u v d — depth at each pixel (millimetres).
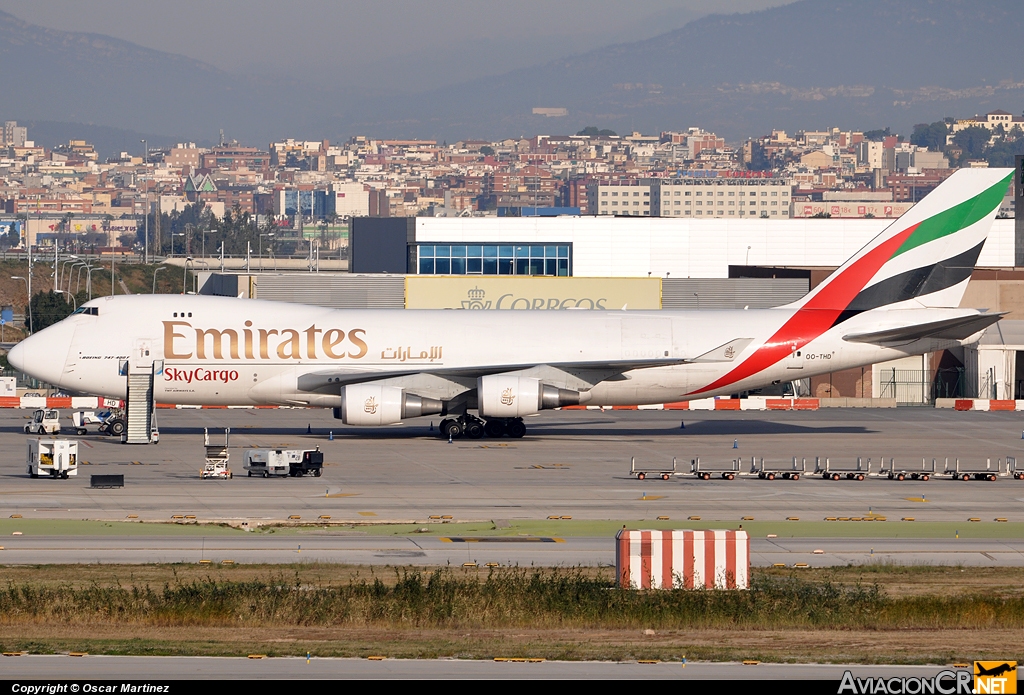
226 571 138125
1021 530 169750
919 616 120875
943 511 185500
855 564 146375
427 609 120562
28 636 111312
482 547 153875
